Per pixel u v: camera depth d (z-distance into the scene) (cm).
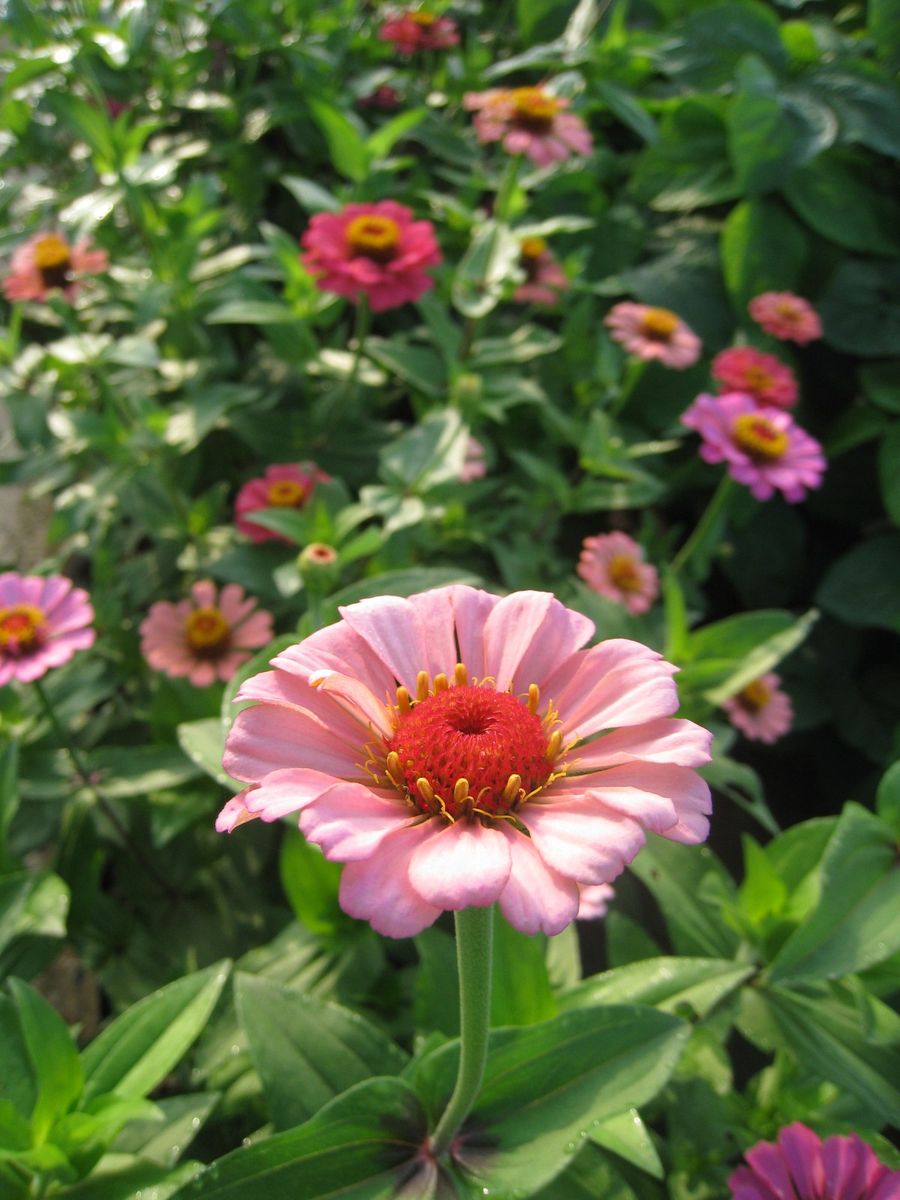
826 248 62
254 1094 31
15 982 21
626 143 73
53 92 44
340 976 33
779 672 58
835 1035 28
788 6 71
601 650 18
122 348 44
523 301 62
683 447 61
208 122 65
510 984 25
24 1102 23
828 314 59
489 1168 19
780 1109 30
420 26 64
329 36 60
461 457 41
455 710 16
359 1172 20
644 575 45
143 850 40
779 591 61
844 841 26
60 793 37
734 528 61
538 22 73
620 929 33
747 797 54
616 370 51
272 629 45
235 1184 19
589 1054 20
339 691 16
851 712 57
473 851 14
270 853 41
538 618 19
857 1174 25
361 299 46
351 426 52
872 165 63
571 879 14
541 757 16
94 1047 23
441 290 54
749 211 59
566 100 52
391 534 41
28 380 49
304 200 50
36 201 53
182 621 40
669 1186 29
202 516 47
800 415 62
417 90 65
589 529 60
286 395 54
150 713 42
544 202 64
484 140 50
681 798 15
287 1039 24
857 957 24
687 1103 29
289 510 37
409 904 14
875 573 55
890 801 26
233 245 62
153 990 37
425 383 48
